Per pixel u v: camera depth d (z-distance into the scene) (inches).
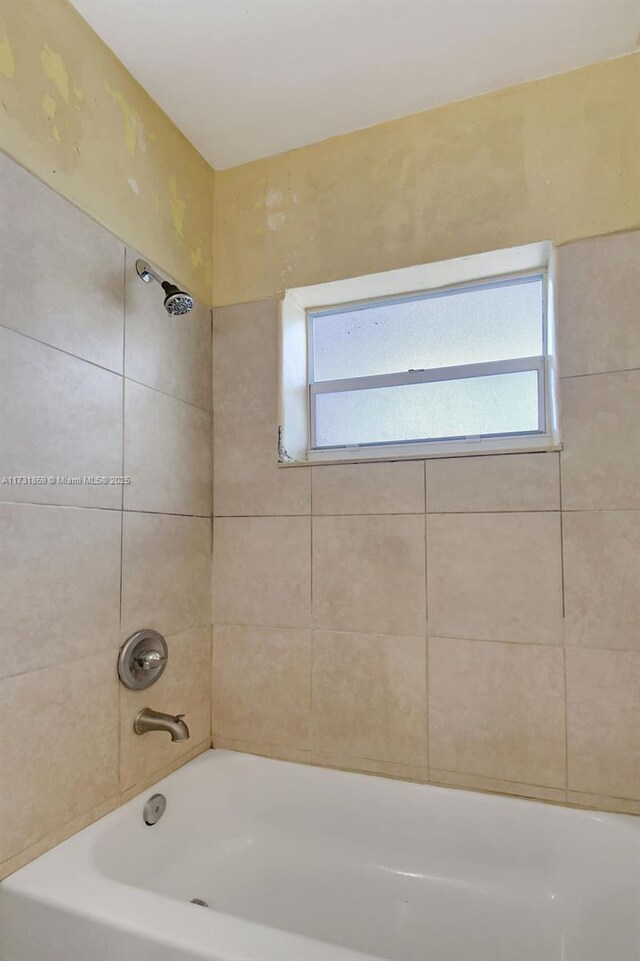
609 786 53.2
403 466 62.2
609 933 47.2
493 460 58.7
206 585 68.8
